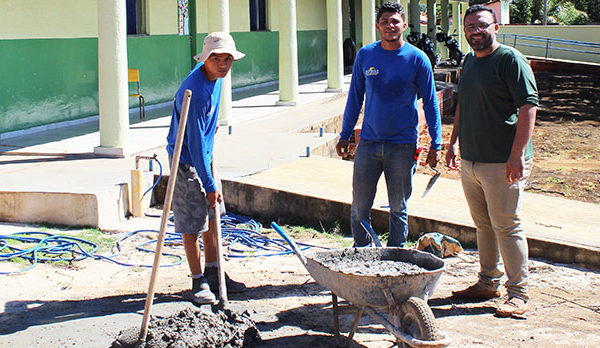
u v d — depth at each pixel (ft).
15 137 39.22
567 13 190.90
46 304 18.15
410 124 19.22
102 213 25.04
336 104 55.72
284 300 18.76
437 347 13.29
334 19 63.62
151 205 28.09
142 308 17.95
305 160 32.89
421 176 30.91
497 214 17.47
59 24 42.75
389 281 14.28
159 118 47.21
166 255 22.54
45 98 42.01
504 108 16.96
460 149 18.02
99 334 16.28
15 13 39.50
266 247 23.76
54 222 25.12
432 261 15.87
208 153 18.04
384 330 16.93
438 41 109.09
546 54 139.03
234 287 19.19
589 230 23.53
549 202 27.27
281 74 54.39
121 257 22.22
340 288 14.85
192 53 56.34
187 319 15.85
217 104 17.93
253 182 27.73
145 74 51.08
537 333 16.75
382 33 18.92
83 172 29.12
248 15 66.80
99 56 32.81
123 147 33.09
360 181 19.81
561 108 75.46
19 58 40.01
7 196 25.29
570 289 19.79
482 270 18.70
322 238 24.88
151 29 51.55
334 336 16.38
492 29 16.90
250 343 15.80
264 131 41.81
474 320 17.53
